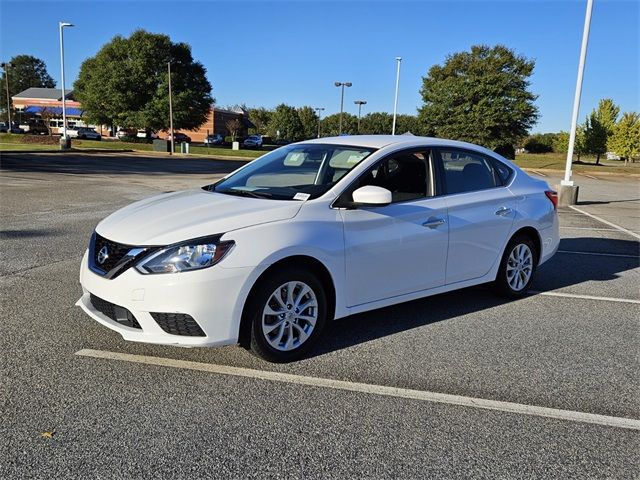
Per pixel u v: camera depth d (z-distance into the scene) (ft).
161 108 184.75
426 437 10.08
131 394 11.28
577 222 39.58
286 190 14.32
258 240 12.14
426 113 169.89
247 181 15.67
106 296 12.07
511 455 9.61
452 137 164.96
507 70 183.42
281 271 12.52
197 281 11.49
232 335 12.02
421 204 15.38
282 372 12.58
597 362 13.79
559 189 51.80
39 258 22.41
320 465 9.11
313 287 13.14
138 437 9.73
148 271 11.64
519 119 160.25
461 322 16.44
